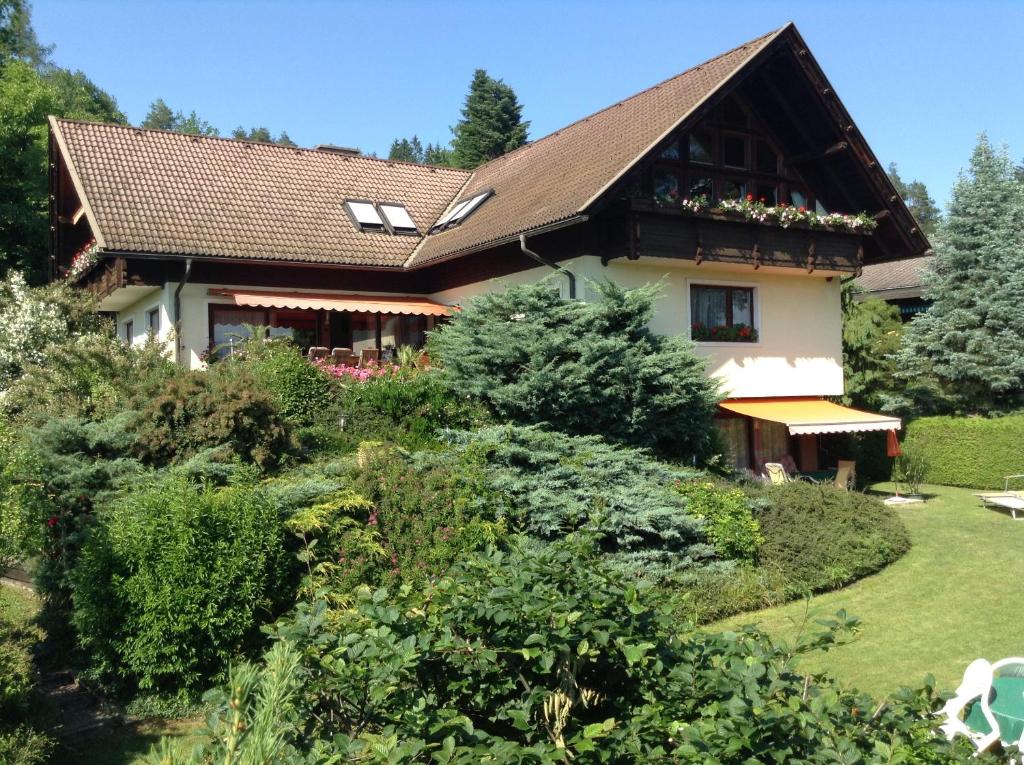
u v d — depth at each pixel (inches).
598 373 627.5
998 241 1021.2
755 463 858.1
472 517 453.1
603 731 157.0
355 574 393.4
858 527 585.6
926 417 1008.9
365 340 905.5
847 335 1059.9
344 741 144.2
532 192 829.8
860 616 462.3
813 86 777.6
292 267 837.8
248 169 954.1
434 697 173.5
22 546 382.0
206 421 484.7
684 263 746.8
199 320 785.6
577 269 723.4
